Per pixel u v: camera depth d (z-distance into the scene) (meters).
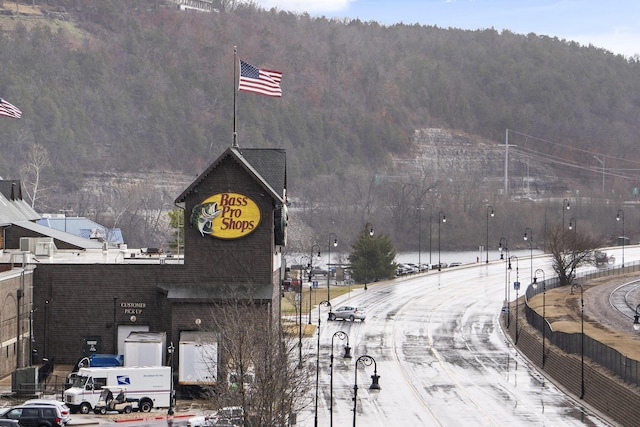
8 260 134.12
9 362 119.94
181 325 122.62
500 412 113.38
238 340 94.31
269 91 130.62
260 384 90.19
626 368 114.62
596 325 166.88
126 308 128.12
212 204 125.88
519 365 145.62
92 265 128.25
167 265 126.94
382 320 186.75
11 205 162.88
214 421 91.69
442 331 175.50
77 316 128.38
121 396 106.56
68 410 100.12
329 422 106.38
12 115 144.38
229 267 125.88
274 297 130.38
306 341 160.62
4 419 95.00
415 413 112.19
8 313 119.62
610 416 112.06
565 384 130.50
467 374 137.75
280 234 131.00
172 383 109.25
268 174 131.62
